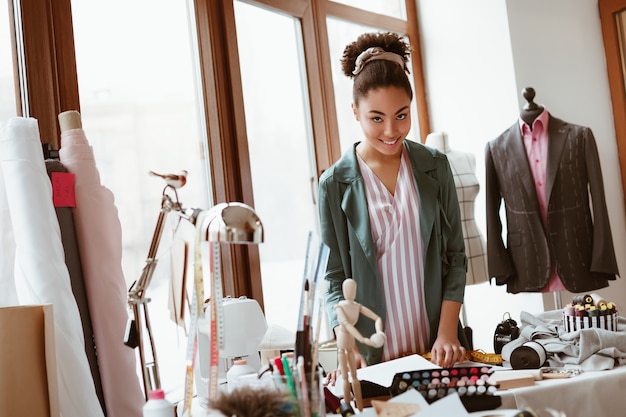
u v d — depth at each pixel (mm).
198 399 1979
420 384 1465
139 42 2850
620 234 4273
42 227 1788
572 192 3408
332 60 3957
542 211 3490
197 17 3143
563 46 4219
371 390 1528
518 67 4152
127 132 2744
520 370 1668
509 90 4176
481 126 4328
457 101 4441
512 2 4164
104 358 1925
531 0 4188
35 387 1583
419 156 2084
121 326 1947
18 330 1568
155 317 2689
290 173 3537
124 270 2641
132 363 1958
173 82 2992
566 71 4215
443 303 2029
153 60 2906
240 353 2096
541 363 1688
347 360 1471
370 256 2006
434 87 4559
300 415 1156
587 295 1901
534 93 3494
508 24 4156
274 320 3336
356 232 2021
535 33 4188
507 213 3549
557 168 3410
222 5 3215
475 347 4320
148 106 2857
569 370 1653
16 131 1801
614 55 4277
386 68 1945
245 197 3195
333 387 1675
